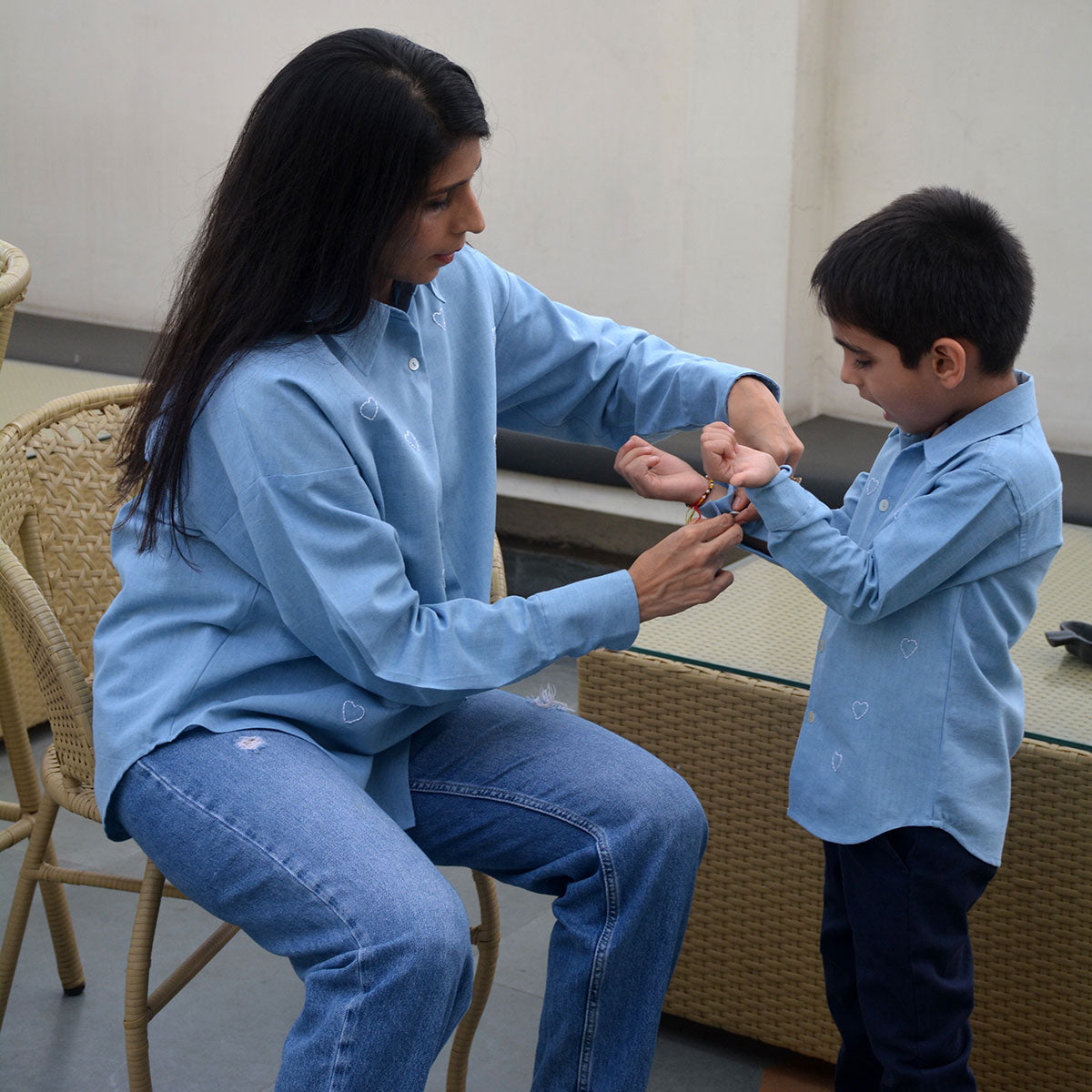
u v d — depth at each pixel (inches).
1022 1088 70.5
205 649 55.7
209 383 53.2
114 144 171.3
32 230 179.9
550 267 150.1
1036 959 68.2
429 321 60.2
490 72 147.2
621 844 56.1
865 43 130.0
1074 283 126.3
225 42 161.6
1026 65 123.3
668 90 137.6
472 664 55.2
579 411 71.0
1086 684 68.8
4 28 174.7
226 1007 80.7
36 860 70.0
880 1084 63.6
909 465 59.7
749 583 82.3
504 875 60.1
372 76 51.3
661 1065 76.8
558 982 56.7
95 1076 74.3
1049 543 56.8
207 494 54.7
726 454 58.7
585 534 139.8
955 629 56.6
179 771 53.7
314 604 53.5
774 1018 75.7
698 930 76.9
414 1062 48.5
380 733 57.6
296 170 52.1
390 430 55.2
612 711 75.6
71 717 63.4
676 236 141.7
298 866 50.1
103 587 72.8
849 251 56.7
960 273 54.2
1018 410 56.7
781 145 128.1
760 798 72.6
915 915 57.6
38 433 71.4
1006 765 58.6
